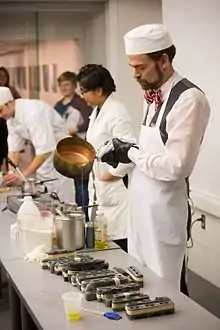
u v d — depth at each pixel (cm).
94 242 304
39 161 448
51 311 222
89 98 373
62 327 207
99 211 342
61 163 308
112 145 303
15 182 443
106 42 610
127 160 296
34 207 300
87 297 231
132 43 283
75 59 618
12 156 473
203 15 455
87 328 207
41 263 276
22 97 611
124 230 375
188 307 224
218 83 439
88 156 316
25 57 612
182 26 494
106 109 371
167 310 217
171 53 287
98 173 367
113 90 377
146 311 214
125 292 233
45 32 610
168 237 290
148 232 294
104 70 370
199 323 210
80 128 621
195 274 491
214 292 449
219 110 439
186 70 493
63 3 602
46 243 292
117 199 372
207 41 452
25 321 276
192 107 274
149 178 291
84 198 373
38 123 445
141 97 605
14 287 256
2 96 441
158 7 597
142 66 283
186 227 297
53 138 453
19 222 300
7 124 472
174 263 294
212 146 452
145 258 298
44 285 250
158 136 286
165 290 242
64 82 618
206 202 454
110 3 590
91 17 612
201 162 470
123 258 287
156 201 288
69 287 247
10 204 387
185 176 280
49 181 439
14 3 596
